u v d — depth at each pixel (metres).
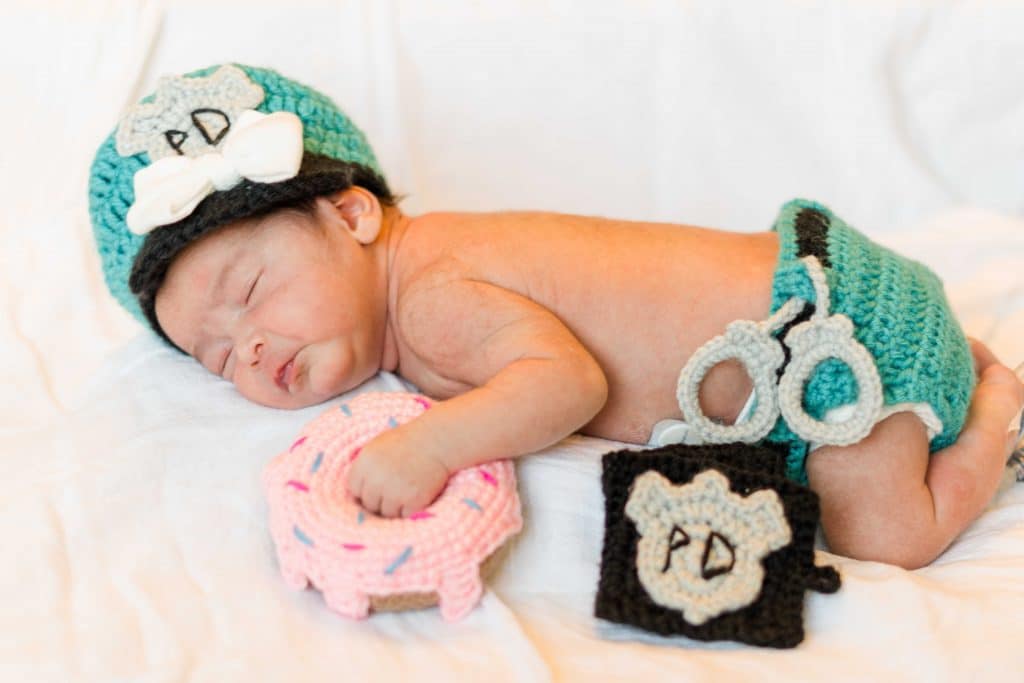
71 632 1.03
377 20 1.92
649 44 1.92
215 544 1.15
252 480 1.23
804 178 1.96
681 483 1.12
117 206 1.35
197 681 0.97
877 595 1.07
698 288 1.29
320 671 0.99
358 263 1.34
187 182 1.25
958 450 1.26
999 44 1.85
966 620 1.04
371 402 1.24
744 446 1.20
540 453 1.27
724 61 1.91
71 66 1.87
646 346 1.29
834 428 1.18
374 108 1.94
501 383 1.17
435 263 1.33
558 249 1.32
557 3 1.91
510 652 1.01
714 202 1.99
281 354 1.29
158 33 1.89
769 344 1.21
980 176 1.93
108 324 1.65
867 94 1.88
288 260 1.30
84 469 1.23
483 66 1.94
